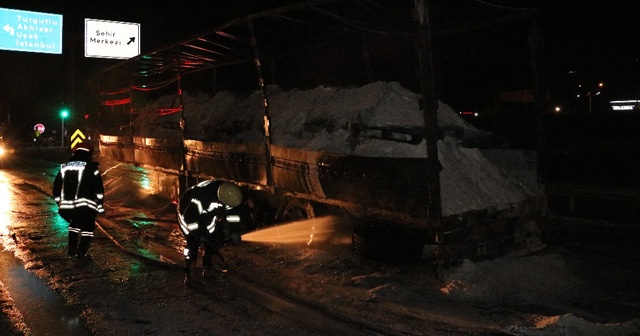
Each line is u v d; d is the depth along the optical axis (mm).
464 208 6141
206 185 6285
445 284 6086
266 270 6844
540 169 7500
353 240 7289
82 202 7543
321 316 5301
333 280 6352
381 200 6371
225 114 10703
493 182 6992
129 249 8070
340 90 8570
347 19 7750
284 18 8336
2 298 5855
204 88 15352
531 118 8383
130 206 12250
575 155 13680
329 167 6934
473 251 6516
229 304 5668
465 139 7496
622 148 13883
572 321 4707
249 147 8562
